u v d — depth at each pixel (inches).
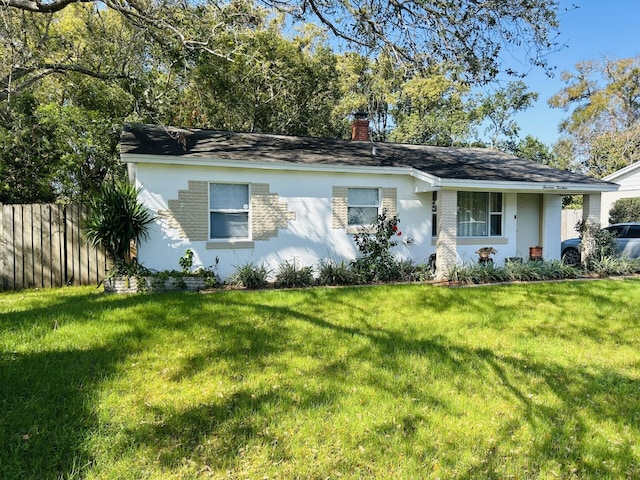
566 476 117.7
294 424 136.7
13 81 418.0
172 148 387.5
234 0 387.2
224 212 398.3
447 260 420.8
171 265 378.0
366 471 116.0
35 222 377.7
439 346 213.5
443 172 435.8
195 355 191.2
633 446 132.2
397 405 151.3
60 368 170.4
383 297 318.0
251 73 458.6
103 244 361.1
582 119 1471.5
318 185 422.6
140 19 395.2
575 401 159.8
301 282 378.6
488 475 116.4
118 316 244.1
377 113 1245.7
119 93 546.3
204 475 111.7
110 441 123.5
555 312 285.7
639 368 192.7
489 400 158.1
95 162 552.1
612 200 761.0
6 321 230.8
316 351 201.0
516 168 517.7
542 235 552.7
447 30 336.8
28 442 120.8
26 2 378.3
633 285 382.9
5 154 494.0
